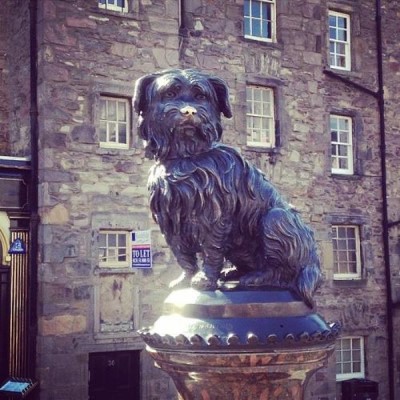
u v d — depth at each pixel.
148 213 14.16
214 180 3.97
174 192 4.00
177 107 3.92
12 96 14.84
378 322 17.50
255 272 4.06
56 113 13.45
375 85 18.27
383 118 18.12
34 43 13.69
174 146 4.02
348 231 17.61
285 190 16.34
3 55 15.12
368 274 17.47
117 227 13.83
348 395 16.47
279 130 16.41
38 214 13.28
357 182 17.58
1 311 13.22
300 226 4.11
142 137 4.21
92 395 13.41
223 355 3.54
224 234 4.03
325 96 17.28
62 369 12.98
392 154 18.31
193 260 4.26
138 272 13.91
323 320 3.96
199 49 15.47
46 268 13.03
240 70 15.95
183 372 3.74
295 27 16.94
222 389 3.69
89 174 13.66
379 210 17.92
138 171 14.17
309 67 17.05
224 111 4.21
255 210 4.09
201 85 4.05
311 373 3.87
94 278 13.45
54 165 13.33
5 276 13.27
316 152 16.92
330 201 17.05
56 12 13.64
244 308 3.69
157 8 14.71
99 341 13.38
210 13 15.69
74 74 13.71
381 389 17.34
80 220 13.46
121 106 14.40
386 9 18.67
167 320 3.87
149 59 14.54
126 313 13.73
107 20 14.14
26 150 13.99
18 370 13.02
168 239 4.23
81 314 13.27
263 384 3.68
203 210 3.97
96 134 13.80
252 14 16.62
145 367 13.81
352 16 18.14
